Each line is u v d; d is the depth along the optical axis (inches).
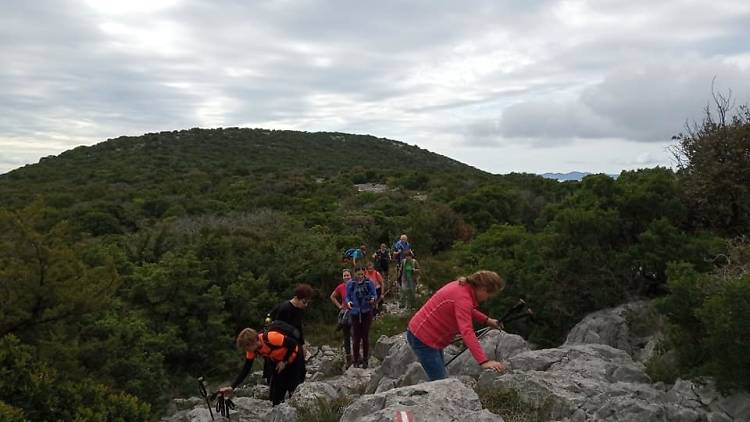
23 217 296.5
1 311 279.4
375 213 1181.1
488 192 1192.8
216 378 431.8
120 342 341.7
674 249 325.7
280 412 250.1
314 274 592.4
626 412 197.9
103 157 2913.4
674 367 241.0
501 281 206.5
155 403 345.1
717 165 351.9
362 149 3927.2
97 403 262.5
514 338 288.7
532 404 209.6
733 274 272.8
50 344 283.9
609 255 347.9
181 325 449.7
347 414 193.3
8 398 240.1
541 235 389.4
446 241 979.9
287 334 282.7
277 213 1062.4
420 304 563.8
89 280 314.7
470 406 181.8
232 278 545.0
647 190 370.0
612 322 311.0
